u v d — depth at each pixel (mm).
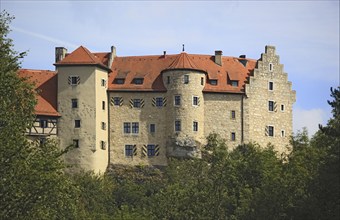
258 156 134750
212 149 154875
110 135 158375
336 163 79625
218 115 159500
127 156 157375
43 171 74312
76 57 157125
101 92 157125
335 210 80125
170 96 157875
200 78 159125
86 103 154875
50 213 78125
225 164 134250
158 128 157875
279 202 98938
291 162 108812
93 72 155750
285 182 100562
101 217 112562
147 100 159000
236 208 122125
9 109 77125
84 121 154375
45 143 81062
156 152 157125
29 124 79438
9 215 70625
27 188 71812
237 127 160250
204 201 125000
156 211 127375
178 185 135625
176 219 124562
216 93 159750
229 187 130125
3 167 71875
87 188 137000
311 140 120562
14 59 80312
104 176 151125
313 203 84125
